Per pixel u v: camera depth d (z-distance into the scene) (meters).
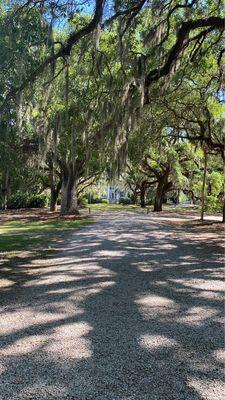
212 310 5.45
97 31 9.37
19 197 42.00
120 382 3.35
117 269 8.45
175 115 17.61
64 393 3.16
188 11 10.71
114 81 11.55
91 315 5.23
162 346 4.13
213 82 16.59
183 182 32.16
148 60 11.30
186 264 9.06
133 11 9.70
